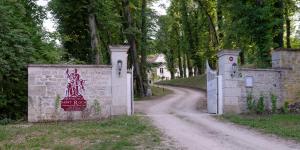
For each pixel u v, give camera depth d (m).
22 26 23.95
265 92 22.09
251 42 29.66
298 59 22.75
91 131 15.47
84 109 19.98
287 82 22.47
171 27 58.53
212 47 47.44
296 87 22.56
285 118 19.05
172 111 26.22
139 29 42.75
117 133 15.03
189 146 12.61
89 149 11.95
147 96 42.75
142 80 43.12
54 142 13.27
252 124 17.11
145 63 44.06
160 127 16.72
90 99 20.06
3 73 20.72
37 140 13.63
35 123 19.05
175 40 63.56
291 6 33.25
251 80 21.89
